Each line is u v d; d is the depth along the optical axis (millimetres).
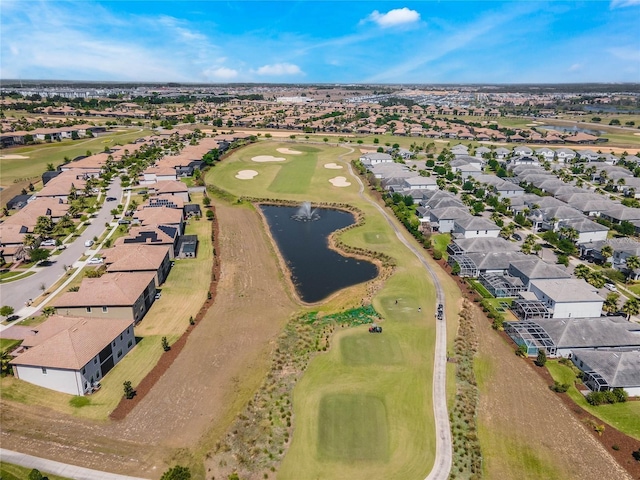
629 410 58844
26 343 65000
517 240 119562
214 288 92188
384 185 168250
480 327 78000
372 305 85000
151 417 56219
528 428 55250
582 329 70875
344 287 94438
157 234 105562
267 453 50875
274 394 60750
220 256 108688
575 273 91938
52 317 68688
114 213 133750
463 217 123625
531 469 49188
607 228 118562
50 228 118812
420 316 81062
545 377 65062
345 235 122812
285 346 72125
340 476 47969
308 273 101188
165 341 70125
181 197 149250
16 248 104688
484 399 60312
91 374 61375
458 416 56781
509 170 198875
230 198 156500
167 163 186500
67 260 104375
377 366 66688
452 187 167750
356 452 50906
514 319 80375
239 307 84750
